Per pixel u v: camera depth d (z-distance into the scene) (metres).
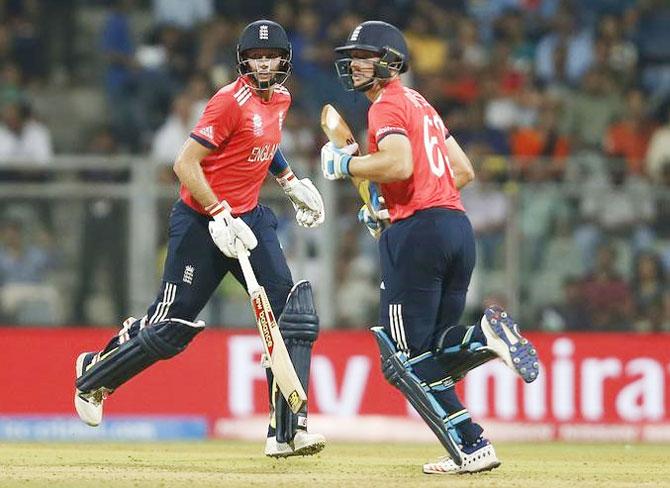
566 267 39.06
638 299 39.34
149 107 51.78
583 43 55.44
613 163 45.16
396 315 22.20
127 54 53.62
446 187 22.22
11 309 37.84
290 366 23.19
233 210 24.28
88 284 37.91
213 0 54.50
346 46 22.34
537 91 53.91
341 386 38.03
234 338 38.12
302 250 38.06
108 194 37.94
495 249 38.78
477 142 49.81
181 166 23.45
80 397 24.80
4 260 37.81
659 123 54.12
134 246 37.94
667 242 39.50
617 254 39.31
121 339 24.67
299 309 24.34
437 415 22.08
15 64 54.12
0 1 54.84
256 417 37.88
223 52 52.72
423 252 21.88
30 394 37.75
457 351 22.27
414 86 52.00
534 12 56.38
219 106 23.48
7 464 24.86
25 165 37.78
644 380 38.88
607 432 38.62
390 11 54.75
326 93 51.53
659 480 22.61
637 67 56.03
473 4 56.41
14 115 48.84
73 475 22.23
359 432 37.94
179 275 24.23
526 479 22.14
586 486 21.09
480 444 22.33
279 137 24.48
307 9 54.16
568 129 52.97
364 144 48.38
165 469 23.75
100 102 53.78
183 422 37.81
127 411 37.78
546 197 39.03
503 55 54.03
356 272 38.25
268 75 23.61
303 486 20.50
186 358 38.00
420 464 25.72
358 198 38.28
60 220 37.88
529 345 21.72
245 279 23.75
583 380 38.69
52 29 55.16
